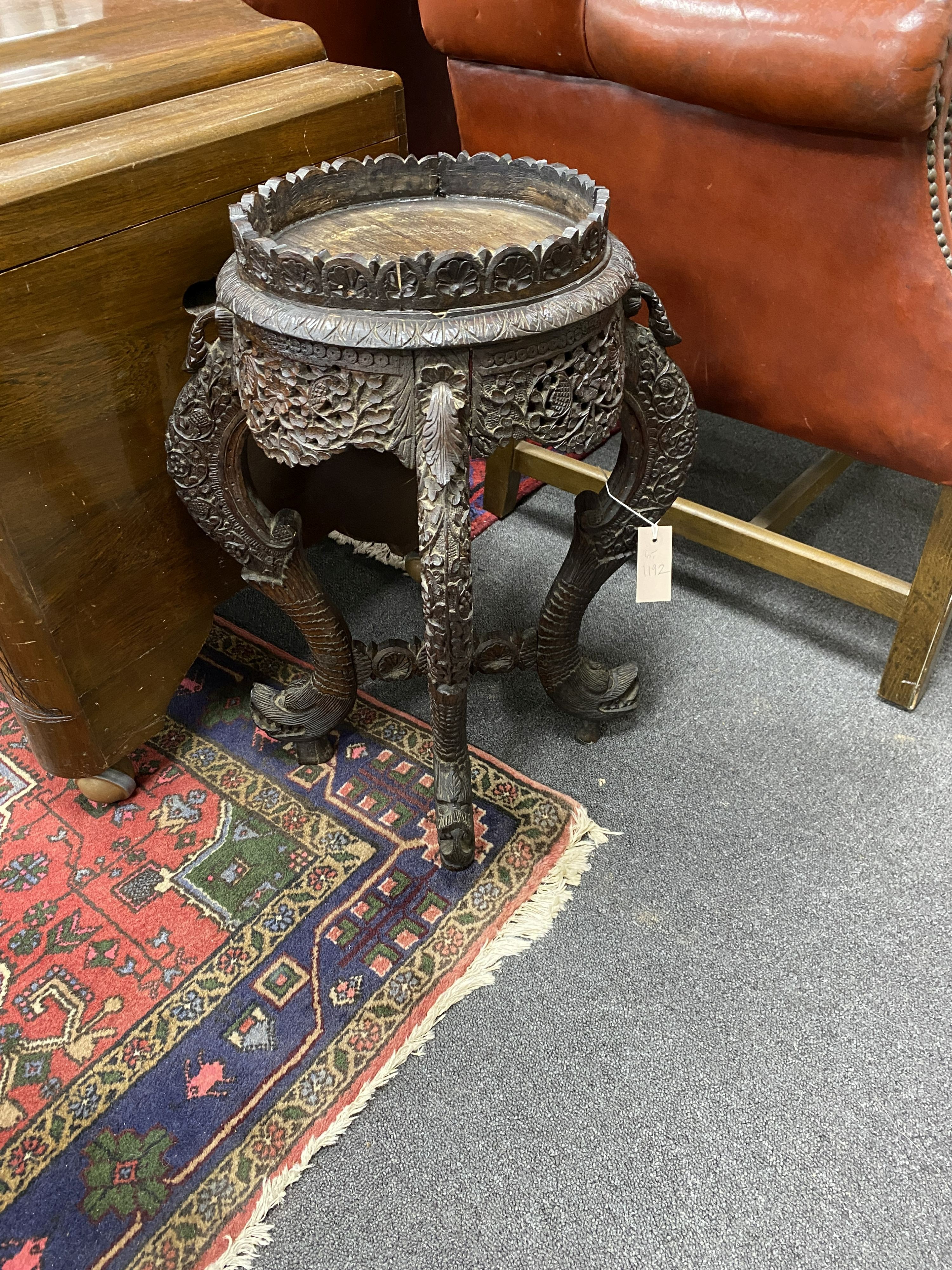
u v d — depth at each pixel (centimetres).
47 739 99
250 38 101
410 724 119
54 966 93
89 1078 84
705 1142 78
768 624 133
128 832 106
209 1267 72
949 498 101
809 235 92
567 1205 75
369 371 72
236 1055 85
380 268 68
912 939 93
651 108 96
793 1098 81
